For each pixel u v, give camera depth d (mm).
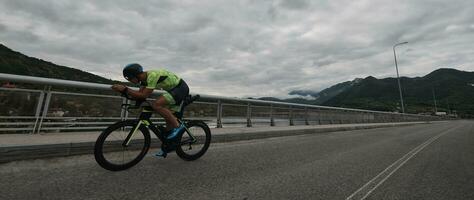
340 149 6191
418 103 124750
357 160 4910
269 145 6316
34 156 3582
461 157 5645
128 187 2771
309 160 4703
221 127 8828
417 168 4438
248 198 2674
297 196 2811
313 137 8789
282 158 4766
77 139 4246
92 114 5496
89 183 2805
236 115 9578
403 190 3191
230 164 4062
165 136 3680
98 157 3051
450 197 2992
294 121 12984
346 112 18594
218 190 2865
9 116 4469
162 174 3291
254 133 7508
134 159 3467
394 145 7438
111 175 3111
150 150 4777
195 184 3010
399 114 29266
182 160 4094
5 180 2756
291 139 7871
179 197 2594
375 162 4797
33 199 2334
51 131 4938
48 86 4914
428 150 6633
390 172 4066
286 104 12227
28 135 4449
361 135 10367
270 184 3174
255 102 10289
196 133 4227
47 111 4914
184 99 3939
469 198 2973
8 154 3355
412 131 14031
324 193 2951
